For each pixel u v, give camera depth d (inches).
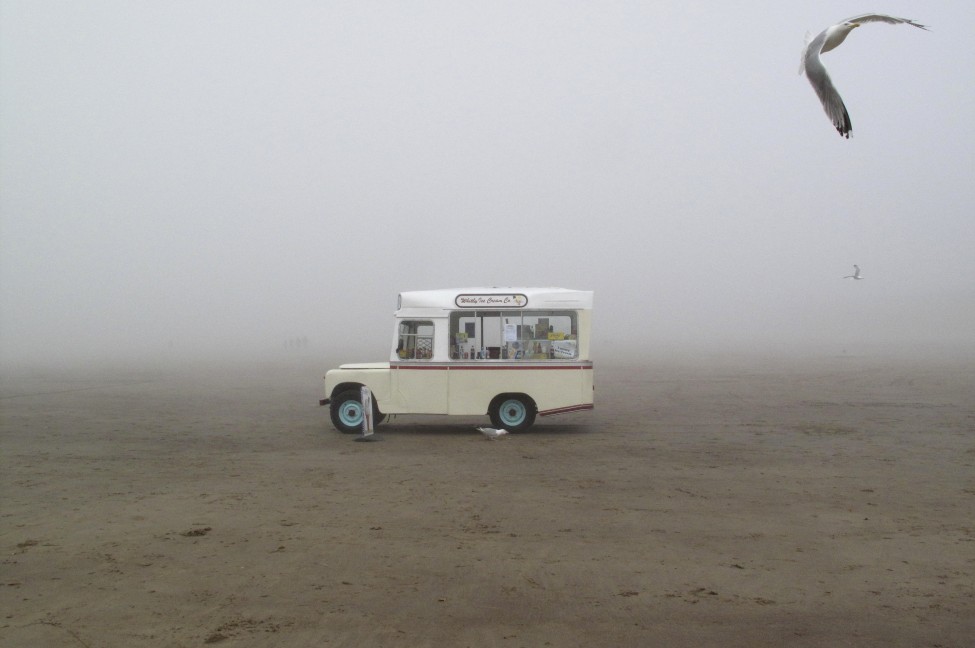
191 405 922.1
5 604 265.1
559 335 673.6
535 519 381.7
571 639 236.5
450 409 672.4
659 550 330.3
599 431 694.5
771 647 231.1
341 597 272.8
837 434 666.2
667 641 235.3
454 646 231.0
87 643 232.4
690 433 679.1
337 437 661.3
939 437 645.9
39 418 788.6
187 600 269.1
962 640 236.1
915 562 313.6
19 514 390.3
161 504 412.2
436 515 389.1
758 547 334.6
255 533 355.6
